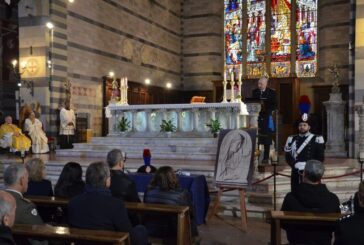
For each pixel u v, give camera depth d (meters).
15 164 4.07
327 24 23.38
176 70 27.12
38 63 16.88
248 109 10.30
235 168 7.49
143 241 4.38
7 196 2.91
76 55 18.08
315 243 4.54
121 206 4.00
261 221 7.80
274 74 25.27
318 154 6.61
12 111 21.53
